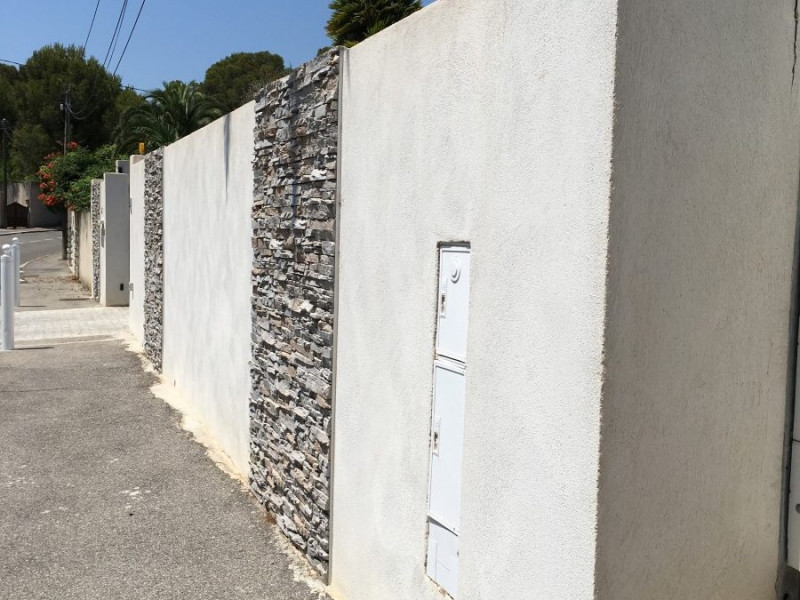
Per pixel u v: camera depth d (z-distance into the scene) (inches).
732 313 103.8
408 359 143.3
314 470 186.4
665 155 95.7
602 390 92.4
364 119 161.6
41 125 1905.8
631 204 93.0
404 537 144.6
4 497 232.7
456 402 127.3
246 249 253.3
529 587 105.1
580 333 95.3
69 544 200.7
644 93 93.2
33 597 172.6
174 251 370.6
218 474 257.1
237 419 263.6
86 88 1850.4
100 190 719.7
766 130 105.3
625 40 91.0
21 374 401.7
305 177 192.5
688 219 98.4
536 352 104.0
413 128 140.9
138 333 499.8
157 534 207.6
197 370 325.7
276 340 217.8
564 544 98.1
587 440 94.2
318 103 184.9
